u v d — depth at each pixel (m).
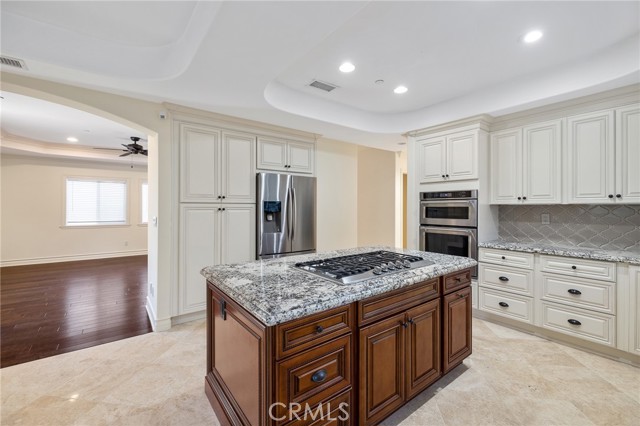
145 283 4.79
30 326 3.09
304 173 4.07
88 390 2.01
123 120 2.72
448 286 2.06
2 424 1.69
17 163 5.95
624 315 2.32
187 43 2.03
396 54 2.39
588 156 2.66
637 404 1.85
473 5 1.80
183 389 2.03
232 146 3.40
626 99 2.46
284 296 1.34
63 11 1.83
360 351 1.49
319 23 1.60
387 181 5.39
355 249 2.80
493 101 3.03
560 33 2.10
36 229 6.16
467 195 3.29
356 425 1.49
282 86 3.03
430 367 1.92
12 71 2.14
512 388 2.02
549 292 2.71
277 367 1.21
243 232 3.49
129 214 7.21
